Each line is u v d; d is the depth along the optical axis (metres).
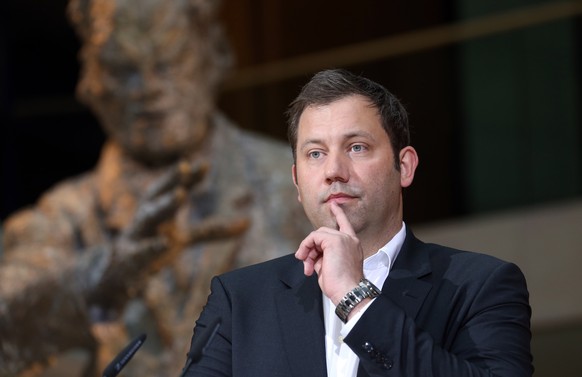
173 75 14.25
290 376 5.83
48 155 21.70
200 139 14.52
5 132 21.70
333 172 5.91
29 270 13.77
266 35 21.19
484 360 5.75
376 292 5.71
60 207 14.87
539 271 19.06
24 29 21.88
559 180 19.98
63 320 13.16
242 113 21.11
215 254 13.98
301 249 5.82
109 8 14.17
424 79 20.77
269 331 5.99
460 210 20.23
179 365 13.52
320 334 5.92
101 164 15.15
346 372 5.89
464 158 20.41
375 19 21.03
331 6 21.08
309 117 6.04
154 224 12.12
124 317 13.73
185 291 13.86
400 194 6.18
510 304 5.92
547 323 18.67
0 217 21.47
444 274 6.05
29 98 21.84
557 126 20.12
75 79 21.95
